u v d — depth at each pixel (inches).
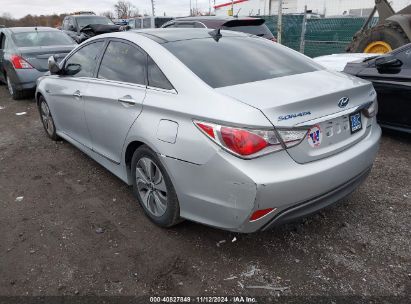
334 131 103.3
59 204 142.6
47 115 209.0
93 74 152.9
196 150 98.0
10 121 265.7
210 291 97.5
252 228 96.0
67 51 330.6
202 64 114.1
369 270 103.6
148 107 114.7
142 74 124.3
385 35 328.2
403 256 108.9
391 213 131.2
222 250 112.8
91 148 158.4
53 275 104.2
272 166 91.0
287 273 103.1
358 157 107.7
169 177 108.7
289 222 98.6
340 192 107.3
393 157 182.7
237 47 131.1
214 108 96.2
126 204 140.9
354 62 225.5
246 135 89.1
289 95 97.7
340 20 498.9
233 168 90.9
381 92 201.5
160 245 115.6
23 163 184.5
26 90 317.7
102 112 139.0
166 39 128.5
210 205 99.3
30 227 127.4
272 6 1175.6
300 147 94.7
